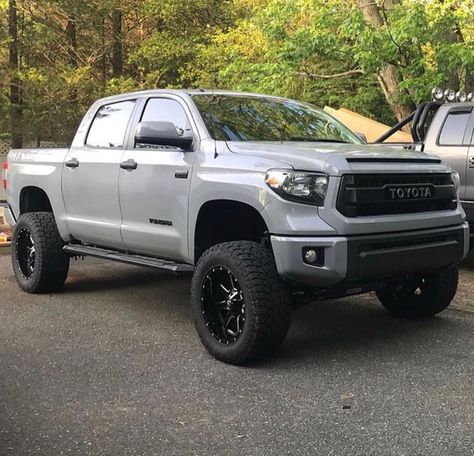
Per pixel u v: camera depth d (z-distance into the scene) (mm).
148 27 19656
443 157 7832
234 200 4742
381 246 4621
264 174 4562
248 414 3879
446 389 4238
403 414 3854
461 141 7730
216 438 3566
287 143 5199
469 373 4535
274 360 4832
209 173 4941
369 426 3695
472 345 5180
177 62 18641
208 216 5121
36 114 15461
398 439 3529
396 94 11719
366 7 11586
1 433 3650
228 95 5828
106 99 6551
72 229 6613
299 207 4434
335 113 11445
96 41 18375
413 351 5031
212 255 4789
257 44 14906
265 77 12586
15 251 7297
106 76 18984
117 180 5855
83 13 16812
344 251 4371
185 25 19047
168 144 5129
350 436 3572
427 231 4926
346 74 13297
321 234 4387
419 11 10180
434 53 10664
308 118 6016
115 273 8352
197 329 4957
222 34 17219
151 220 5531
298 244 4379
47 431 3670
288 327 4637
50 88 15164
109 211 6023
